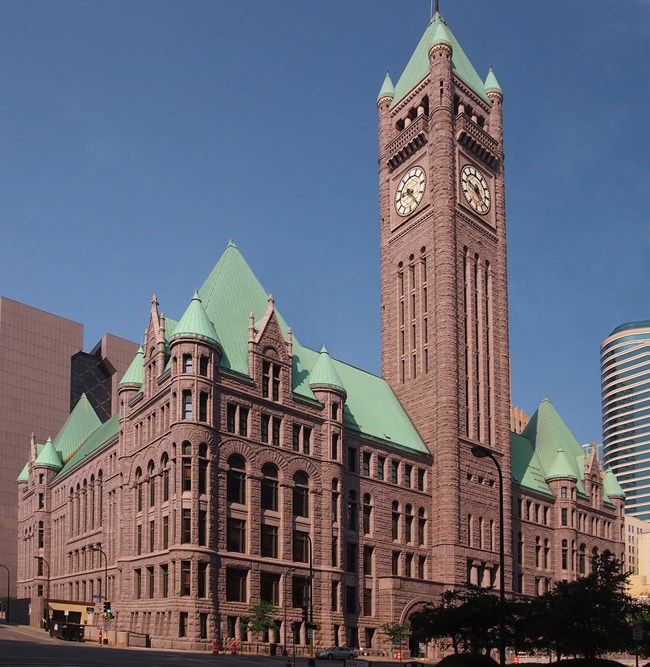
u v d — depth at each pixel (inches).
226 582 3179.1
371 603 3769.7
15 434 7755.9
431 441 4306.1
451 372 4291.3
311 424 3683.6
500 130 4958.2
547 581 4877.0
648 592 6850.4
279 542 3417.8
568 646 2274.9
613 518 5610.2
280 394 3580.2
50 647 2748.5
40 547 5157.5
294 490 3545.8
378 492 3949.3
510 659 3809.1
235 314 3661.4
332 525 3631.9
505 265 4825.3
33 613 4377.5
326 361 3850.9
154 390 3516.2
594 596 2290.8
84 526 4562.0
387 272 4785.9
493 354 4648.1
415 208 4667.8
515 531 4702.3
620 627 2267.5
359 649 3619.6
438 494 4192.9
